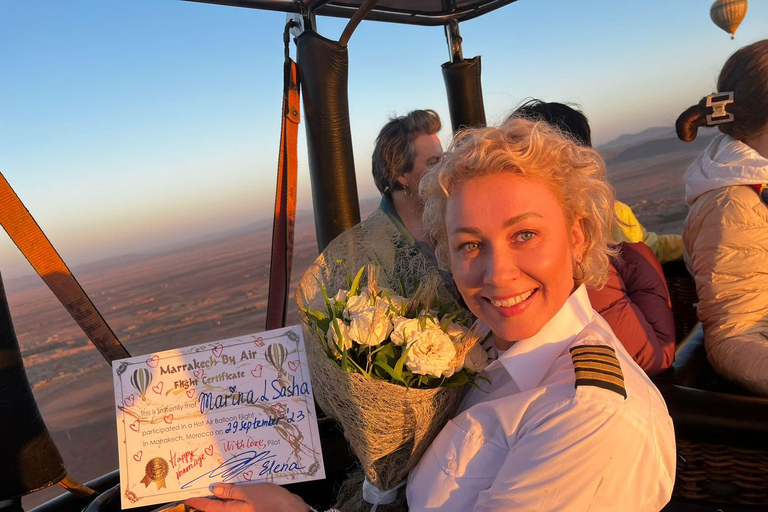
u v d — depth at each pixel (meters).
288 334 1.10
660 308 1.47
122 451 1.08
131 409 1.09
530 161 0.84
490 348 1.06
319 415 1.47
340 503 1.30
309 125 1.60
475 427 0.91
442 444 0.95
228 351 1.10
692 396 1.22
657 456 0.75
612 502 0.72
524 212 0.83
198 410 1.09
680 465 1.30
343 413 1.02
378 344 0.96
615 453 0.72
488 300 0.91
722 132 1.71
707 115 1.68
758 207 1.50
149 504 1.07
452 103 2.51
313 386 1.11
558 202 0.88
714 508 1.28
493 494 0.78
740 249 1.50
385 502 1.10
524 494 0.74
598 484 0.72
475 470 0.88
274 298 1.46
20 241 1.13
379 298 1.07
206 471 1.07
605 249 0.99
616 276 1.44
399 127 2.16
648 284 1.53
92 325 1.21
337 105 1.58
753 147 1.66
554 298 0.88
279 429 1.07
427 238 1.33
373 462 1.02
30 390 1.11
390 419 0.97
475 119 2.49
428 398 0.95
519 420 0.84
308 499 1.44
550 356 0.91
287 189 1.46
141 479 1.07
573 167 0.90
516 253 0.85
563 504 0.72
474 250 0.89
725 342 1.49
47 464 1.12
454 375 0.97
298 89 1.52
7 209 1.11
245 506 1.03
